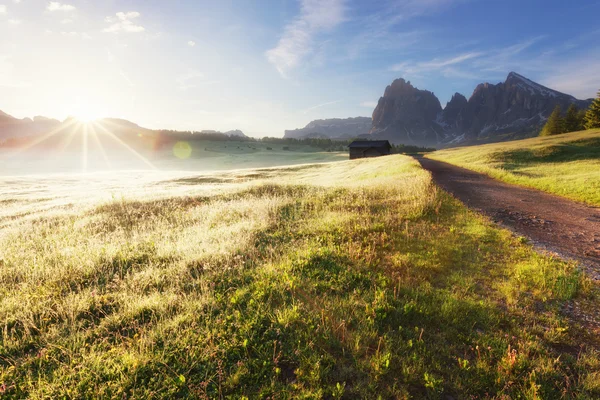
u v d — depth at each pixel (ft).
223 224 37.04
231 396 11.66
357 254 24.71
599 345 14.58
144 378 12.48
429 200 41.42
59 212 49.96
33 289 20.40
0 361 13.75
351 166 174.19
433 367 13.03
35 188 131.54
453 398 11.69
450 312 16.70
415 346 14.24
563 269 22.35
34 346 14.88
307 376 12.37
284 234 31.63
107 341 14.76
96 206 50.85
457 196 54.90
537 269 22.45
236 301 17.83
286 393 11.73
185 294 18.89
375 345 14.37
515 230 33.78
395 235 29.76
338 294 18.98
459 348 14.33
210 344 14.01
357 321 15.97
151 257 25.66
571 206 47.42
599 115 240.12
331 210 41.50
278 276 20.84
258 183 66.39
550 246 28.45
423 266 23.04
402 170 86.28
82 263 24.06
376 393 11.73
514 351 13.07
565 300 18.75
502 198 54.13
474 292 19.63
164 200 53.67
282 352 13.82
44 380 12.48
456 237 29.63
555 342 14.70
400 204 41.70
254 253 26.13
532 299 18.81
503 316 16.70
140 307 17.21
